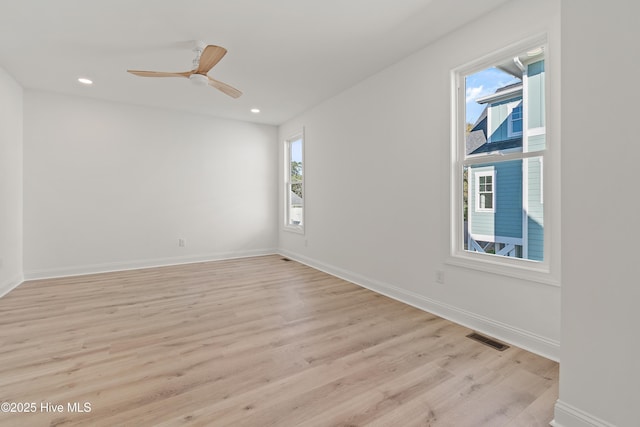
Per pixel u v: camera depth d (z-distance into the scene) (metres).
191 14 2.45
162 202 5.00
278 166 6.07
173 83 3.87
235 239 5.68
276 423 1.44
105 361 2.00
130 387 1.72
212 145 5.42
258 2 2.30
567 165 1.38
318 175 4.74
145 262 4.87
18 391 1.67
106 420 1.45
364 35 2.75
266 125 5.95
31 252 4.09
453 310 2.70
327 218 4.54
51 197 4.21
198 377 1.82
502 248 2.47
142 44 2.91
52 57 3.16
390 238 3.38
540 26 2.08
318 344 2.26
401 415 1.50
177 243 5.14
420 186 3.01
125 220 4.71
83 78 3.71
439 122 2.80
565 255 1.40
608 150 1.26
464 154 2.69
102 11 2.40
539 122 2.26
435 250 2.86
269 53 3.08
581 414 1.34
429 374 1.86
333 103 4.35
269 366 1.95
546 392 1.69
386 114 3.41
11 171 3.66
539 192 2.25
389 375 1.85
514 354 2.11
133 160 4.75
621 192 1.22
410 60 3.10
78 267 4.39
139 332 2.45
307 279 4.14
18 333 2.42
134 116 4.75
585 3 1.32
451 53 2.70
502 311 2.34
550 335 2.06
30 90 4.05
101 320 2.70
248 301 3.23
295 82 3.84
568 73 1.37
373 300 3.27
